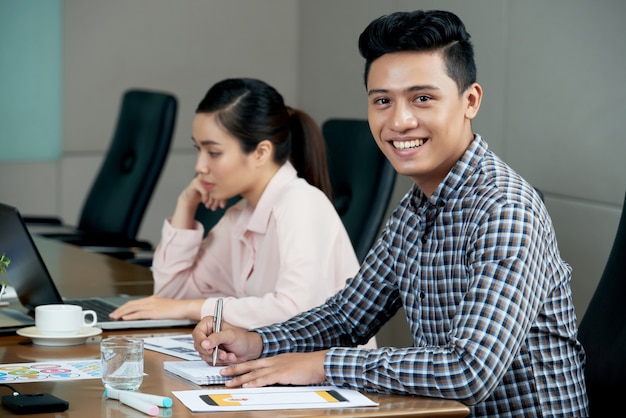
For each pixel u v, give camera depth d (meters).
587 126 3.99
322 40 6.61
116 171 4.99
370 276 2.57
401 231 2.51
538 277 2.17
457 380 2.07
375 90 2.25
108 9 6.71
